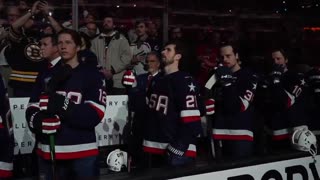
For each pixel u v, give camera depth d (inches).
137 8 247.9
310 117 205.0
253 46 270.8
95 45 213.0
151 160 143.5
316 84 208.2
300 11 302.5
